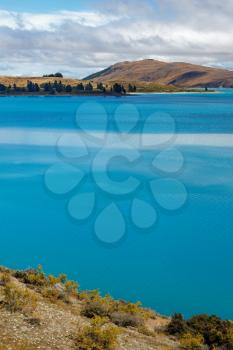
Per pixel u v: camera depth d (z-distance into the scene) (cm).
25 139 9619
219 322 1922
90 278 2898
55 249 3400
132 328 1759
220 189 5247
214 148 8425
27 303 1557
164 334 1825
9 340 1248
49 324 1439
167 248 3431
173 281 2848
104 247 3434
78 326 1498
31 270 2125
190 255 3325
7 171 6278
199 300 2616
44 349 1253
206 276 2967
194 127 12019
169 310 2480
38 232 3756
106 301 1895
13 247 3447
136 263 3181
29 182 5603
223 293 2714
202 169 6456
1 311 1434
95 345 1339
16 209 4447
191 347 1616
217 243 3553
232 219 4091
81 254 3331
